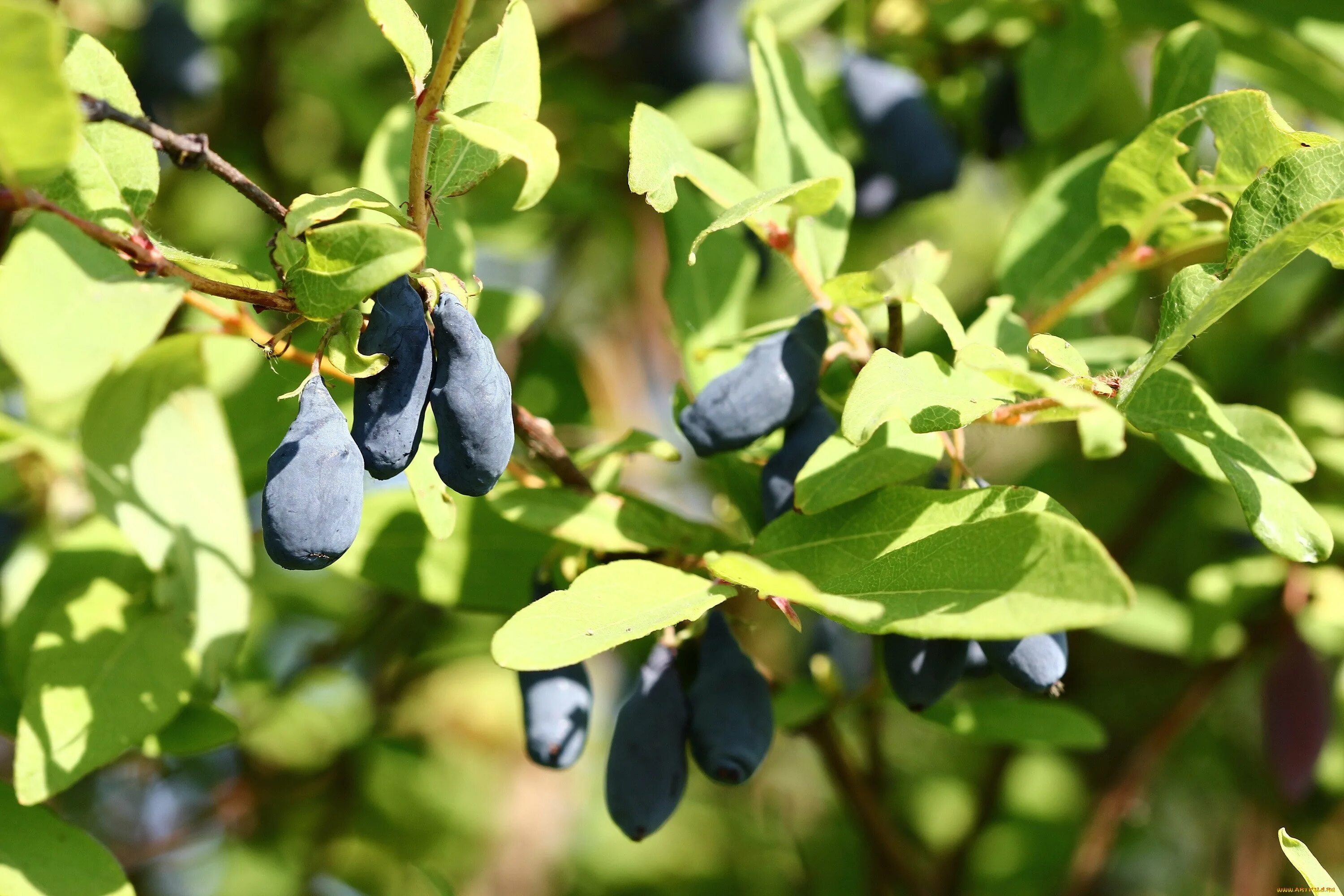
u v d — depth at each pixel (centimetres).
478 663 75
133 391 44
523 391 56
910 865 48
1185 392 40
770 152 44
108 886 41
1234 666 53
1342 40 50
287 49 68
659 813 41
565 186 62
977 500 38
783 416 40
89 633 43
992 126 56
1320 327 57
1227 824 70
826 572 39
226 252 49
